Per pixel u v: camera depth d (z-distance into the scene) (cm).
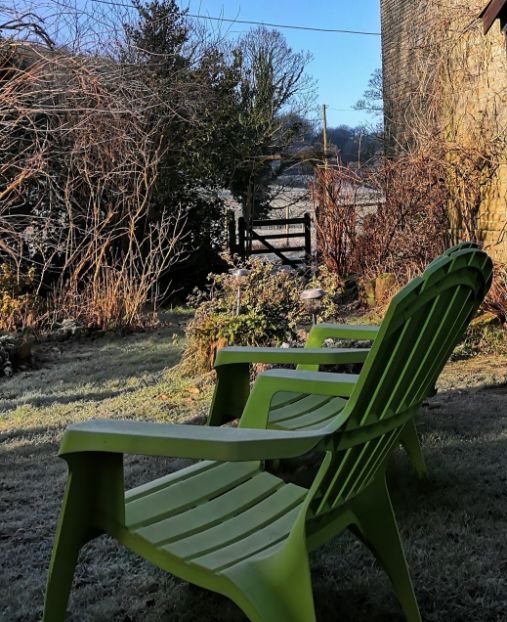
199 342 549
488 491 286
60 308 789
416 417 392
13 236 788
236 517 179
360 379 147
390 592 212
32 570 235
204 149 1107
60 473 333
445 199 832
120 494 167
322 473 151
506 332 614
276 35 1580
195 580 153
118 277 820
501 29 627
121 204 895
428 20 927
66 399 503
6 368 600
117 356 671
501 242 745
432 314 158
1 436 403
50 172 810
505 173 742
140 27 1097
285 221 1216
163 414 439
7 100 729
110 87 838
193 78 1128
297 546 147
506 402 428
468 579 217
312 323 516
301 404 292
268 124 1502
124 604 212
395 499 281
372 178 910
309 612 143
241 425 227
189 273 1088
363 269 923
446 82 878
